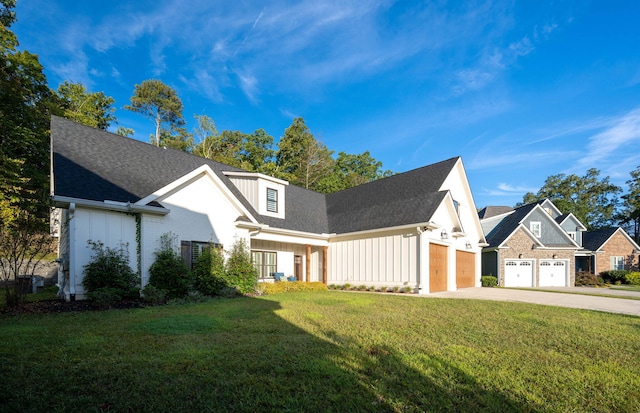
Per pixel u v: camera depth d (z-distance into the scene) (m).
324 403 3.11
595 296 14.71
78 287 9.08
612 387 3.69
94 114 31.67
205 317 6.89
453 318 7.70
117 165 11.73
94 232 9.50
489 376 3.90
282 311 7.96
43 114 19.23
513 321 7.46
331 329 6.11
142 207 10.05
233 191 15.75
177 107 46.34
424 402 3.18
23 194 11.38
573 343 5.61
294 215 18.17
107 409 2.92
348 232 17.16
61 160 10.17
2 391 3.13
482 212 34.44
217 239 12.69
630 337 6.12
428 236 15.07
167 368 3.83
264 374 3.76
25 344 4.63
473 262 21.25
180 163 14.81
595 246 30.34
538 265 24.88
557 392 3.52
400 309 8.93
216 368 3.88
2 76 15.96
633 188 43.53
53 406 2.90
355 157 47.44
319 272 19.27
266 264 16.92
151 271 10.26
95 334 5.30
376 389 3.43
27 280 8.38
